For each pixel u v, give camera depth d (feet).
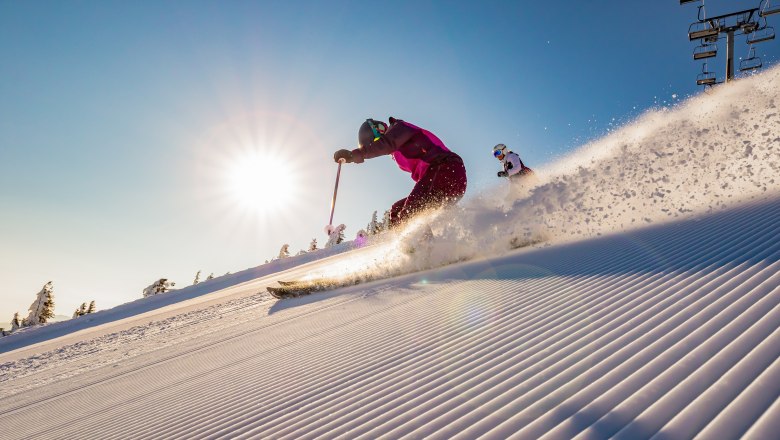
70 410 12.35
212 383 10.52
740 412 3.17
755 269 6.59
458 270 16.90
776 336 4.18
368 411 5.76
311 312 17.26
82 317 67.10
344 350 9.77
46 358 31.68
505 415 4.40
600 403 4.00
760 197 13.53
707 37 59.06
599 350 5.35
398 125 21.03
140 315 52.49
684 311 5.74
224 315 28.66
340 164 22.34
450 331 8.67
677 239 10.90
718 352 4.25
